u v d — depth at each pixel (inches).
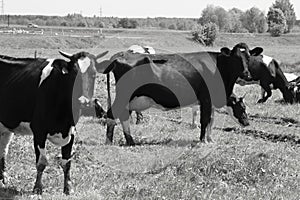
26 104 360.8
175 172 410.9
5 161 386.9
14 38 2714.1
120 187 369.4
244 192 370.6
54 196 343.3
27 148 464.4
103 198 345.7
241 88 1054.4
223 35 3843.5
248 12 5014.8
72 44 2746.1
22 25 5644.7
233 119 615.5
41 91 351.6
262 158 443.2
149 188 364.8
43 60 376.2
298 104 859.4
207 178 397.7
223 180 399.5
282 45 3695.9
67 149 360.2
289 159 462.6
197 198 350.6
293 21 5078.7
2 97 372.5
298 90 879.7
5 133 385.7
